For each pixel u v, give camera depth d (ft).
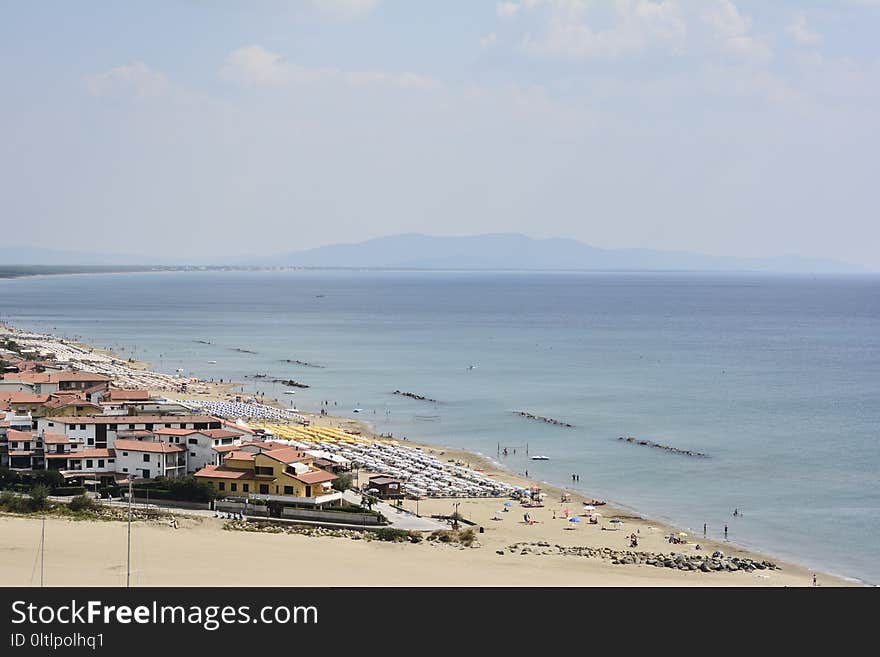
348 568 325.21
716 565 375.66
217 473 440.04
